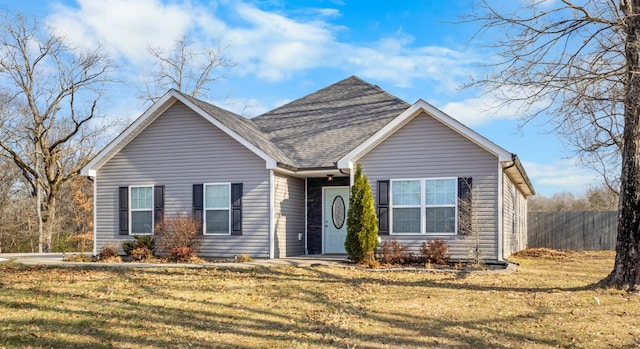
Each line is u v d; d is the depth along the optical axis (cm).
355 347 662
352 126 1938
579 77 1017
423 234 1512
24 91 2991
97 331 726
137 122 1706
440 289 1073
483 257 1453
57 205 3522
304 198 1823
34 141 3106
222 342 684
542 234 2792
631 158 998
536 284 1134
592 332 730
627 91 988
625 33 1003
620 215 1026
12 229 3397
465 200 1467
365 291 1052
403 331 742
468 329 751
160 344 671
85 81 3052
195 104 1666
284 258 1614
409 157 1538
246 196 1642
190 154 1708
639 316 820
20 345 650
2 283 1124
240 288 1073
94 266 1398
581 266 1577
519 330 745
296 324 780
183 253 1547
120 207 1762
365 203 1469
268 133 2025
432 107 1481
